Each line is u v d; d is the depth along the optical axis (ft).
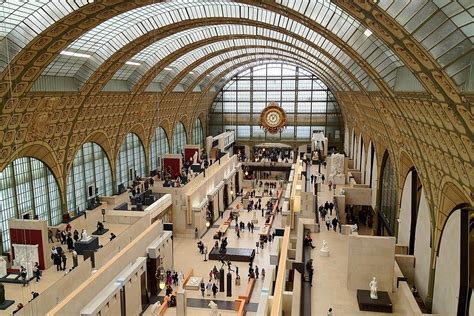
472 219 51.72
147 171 157.07
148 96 136.15
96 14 69.62
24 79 75.00
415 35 36.01
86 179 116.57
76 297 58.44
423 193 71.15
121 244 81.51
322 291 62.13
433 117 46.44
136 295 76.69
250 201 153.99
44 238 73.67
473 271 51.47
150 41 97.50
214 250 107.96
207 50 138.92
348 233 87.81
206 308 80.89
